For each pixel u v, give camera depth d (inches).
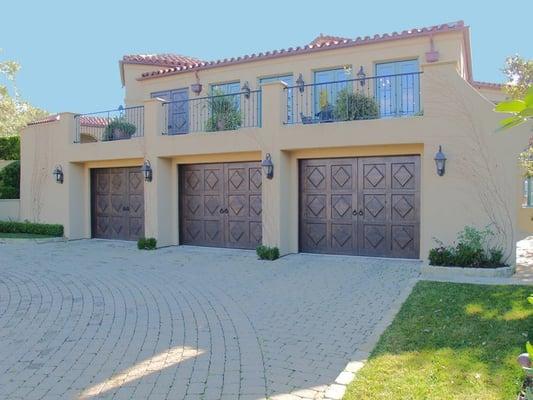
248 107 576.4
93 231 615.8
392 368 169.6
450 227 360.8
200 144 479.2
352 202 430.6
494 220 346.6
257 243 481.4
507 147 343.0
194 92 626.5
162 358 189.5
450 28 482.0
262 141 440.5
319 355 189.3
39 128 635.5
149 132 517.3
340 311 252.7
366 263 392.8
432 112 367.2
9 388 163.3
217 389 159.6
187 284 327.0
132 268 391.2
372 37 518.9
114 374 174.2
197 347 201.8
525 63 398.0
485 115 349.4
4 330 228.4
